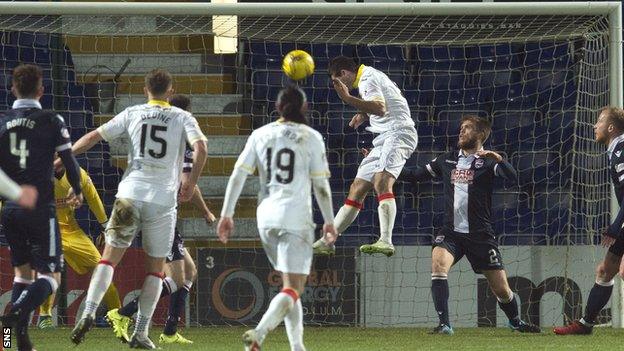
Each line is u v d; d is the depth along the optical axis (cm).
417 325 3350
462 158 2944
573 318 3325
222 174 3938
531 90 4156
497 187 3912
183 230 3750
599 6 3319
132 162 2236
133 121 2233
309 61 2686
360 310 3334
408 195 3919
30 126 2056
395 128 2966
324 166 1872
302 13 3297
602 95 3431
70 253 3020
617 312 3250
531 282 3347
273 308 1789
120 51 4181
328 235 1878
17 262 2170
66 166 2088
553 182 3903
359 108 2852
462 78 4241
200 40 4262
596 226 3409
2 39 3984
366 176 2995
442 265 2938
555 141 3991
